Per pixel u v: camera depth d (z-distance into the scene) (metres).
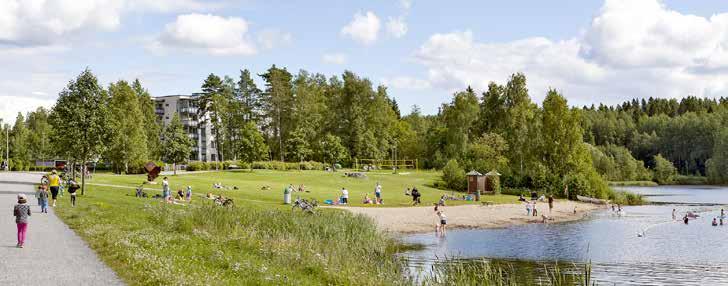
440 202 64.25
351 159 127.31
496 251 37.03
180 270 16.16
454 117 122.69
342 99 133.00
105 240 21.80
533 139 98.75
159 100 162.75
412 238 42.59
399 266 28.11
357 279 19.58
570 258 34.88
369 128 133.00
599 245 40.66
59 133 50.22
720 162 164.25
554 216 62.50
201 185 67.31
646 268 31.86
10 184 60.75
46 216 32.28
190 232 27.36
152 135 125.75
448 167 91.75
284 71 142.50
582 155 93.94
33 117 185.88
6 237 23.69
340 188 80.50
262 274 17.41
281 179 88.00
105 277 15.59
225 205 40.94
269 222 33.03
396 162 131.12
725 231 50.16
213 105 133.62
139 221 30.19
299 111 132.75
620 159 173.62
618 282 28.16
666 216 65.00
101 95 52.25
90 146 50.41
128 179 70.81
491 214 59.72
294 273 19.03
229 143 141.50
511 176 92.69
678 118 199.25
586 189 87.06
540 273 29.95
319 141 130.38
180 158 105.88
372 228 38.28
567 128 93.88
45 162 131.38
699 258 35.41
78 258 18.66
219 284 14.96
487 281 25.19
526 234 46.56
